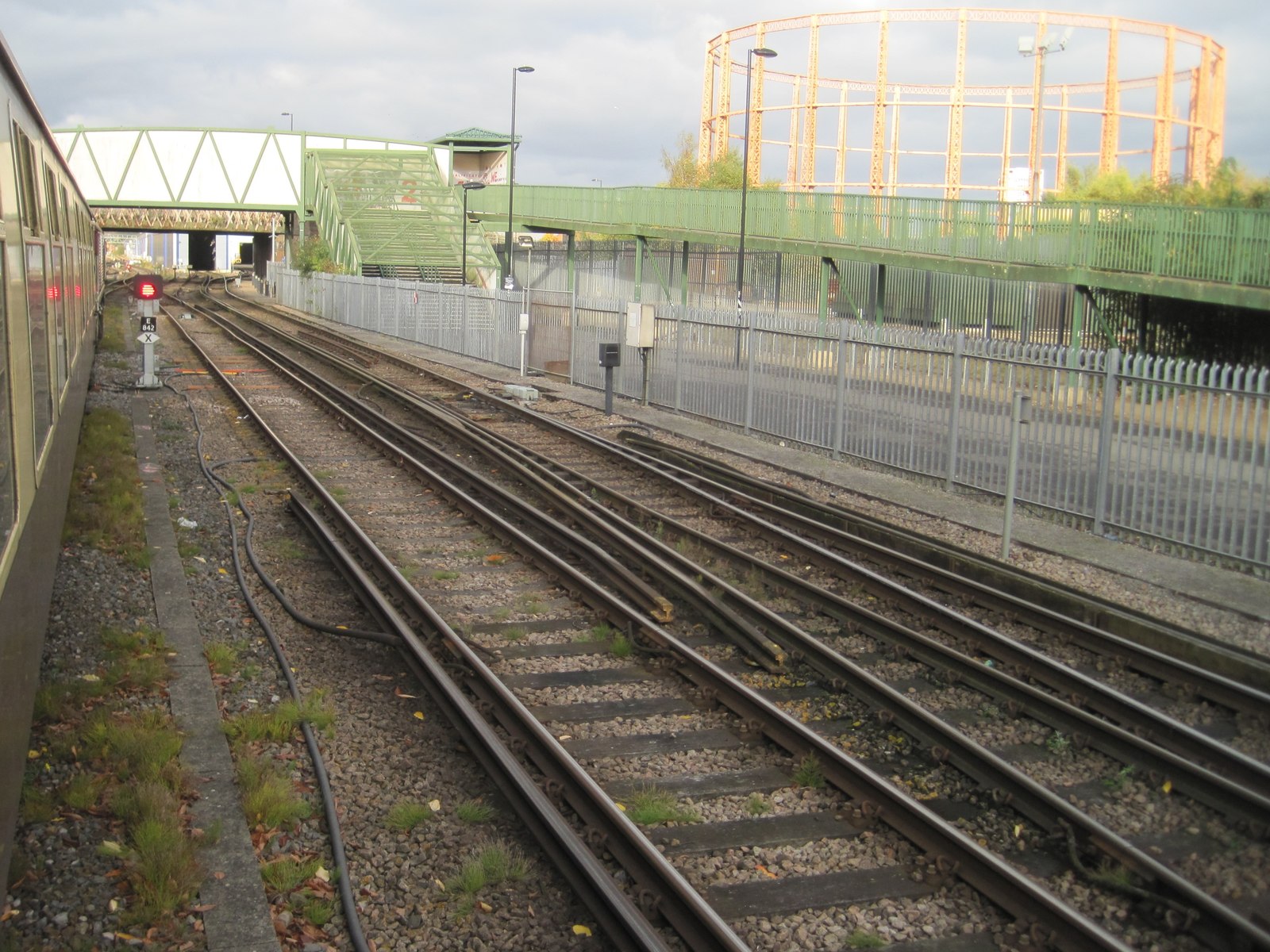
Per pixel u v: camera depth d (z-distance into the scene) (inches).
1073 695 312.8
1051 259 990.4
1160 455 481.4
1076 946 192.5
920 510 554.3
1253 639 367.9
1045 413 542.9
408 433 729.6
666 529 499.2
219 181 2664.9
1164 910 206.8
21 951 185.6
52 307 356.5
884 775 265.7
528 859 222.7
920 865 222.5
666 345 909.2
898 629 351.3
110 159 2632.9
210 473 609.6
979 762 261.4
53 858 216.4
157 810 227.3
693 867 221.6
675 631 365.4
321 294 2140.7
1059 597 393.7
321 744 275.1
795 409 738.2
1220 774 269.1
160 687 305.6
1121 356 505.4
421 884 215.0
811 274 1331.2
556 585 418.6
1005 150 2770.7
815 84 2472.9
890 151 2837.1
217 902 202.1
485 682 303.0
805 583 399.2
